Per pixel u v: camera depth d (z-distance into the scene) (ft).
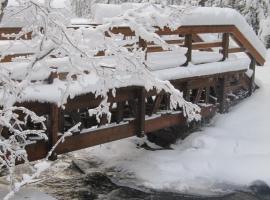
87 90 17.61
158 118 24.66
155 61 23.75
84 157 26.78
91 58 11.21
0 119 10.77
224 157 25.12
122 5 17.11
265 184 22.74
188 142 27.30
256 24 56.39
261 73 40.83
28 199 15.42
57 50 10.98
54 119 17.74
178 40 28.96
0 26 13.16
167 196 21.80
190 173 24.11
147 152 27.07
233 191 22.47
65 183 22.99
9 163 11.12
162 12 12.64
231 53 32.35
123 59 11.93
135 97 22.35
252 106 30.99
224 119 29.25
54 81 17.38
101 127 21.03
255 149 25.67
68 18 11.49
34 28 10.86
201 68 26.40
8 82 10.80
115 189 22.53
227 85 30.14
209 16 26.45
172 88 13.14
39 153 17.97
